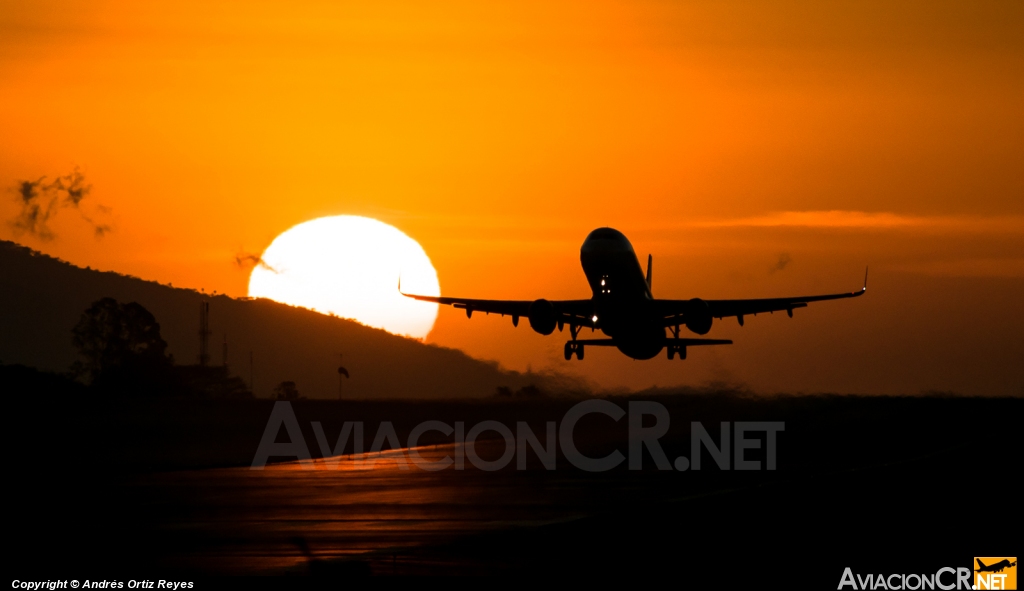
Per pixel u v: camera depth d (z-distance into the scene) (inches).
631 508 5344.5
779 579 3565.5
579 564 3853.3
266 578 3757.4
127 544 4480.8
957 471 6530.5
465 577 3695.9
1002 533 4313.5
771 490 5880.9
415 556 4111.7
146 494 6333.7
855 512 4931.1
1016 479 6082.7
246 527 4955.7
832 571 3681.1
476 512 5374.0
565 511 5329.7
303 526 4970.5
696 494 5871.1
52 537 4692.4
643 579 3580.2
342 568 3900.1
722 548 4087.1
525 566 3850.9
